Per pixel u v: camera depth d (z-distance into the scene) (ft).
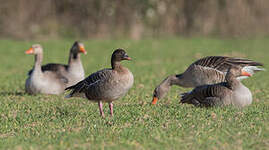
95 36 156.15
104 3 152.76
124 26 158.40
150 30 165.78
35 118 37.35
